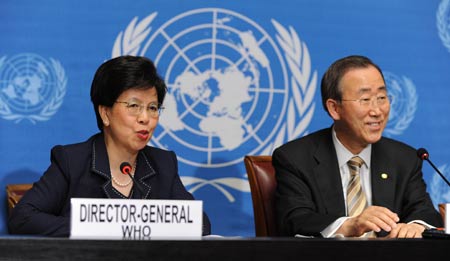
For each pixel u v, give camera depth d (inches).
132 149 139.6
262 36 194.9
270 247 97.3
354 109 150.7
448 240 102.2
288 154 157.9
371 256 100.0
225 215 192.7
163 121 188.5
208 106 191.6
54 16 181.8
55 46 181.9
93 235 103.1
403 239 101.6
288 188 154.8
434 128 205.8
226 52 192.5
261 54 194.9
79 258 93.0
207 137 191.6
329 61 199.6
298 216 146.5
